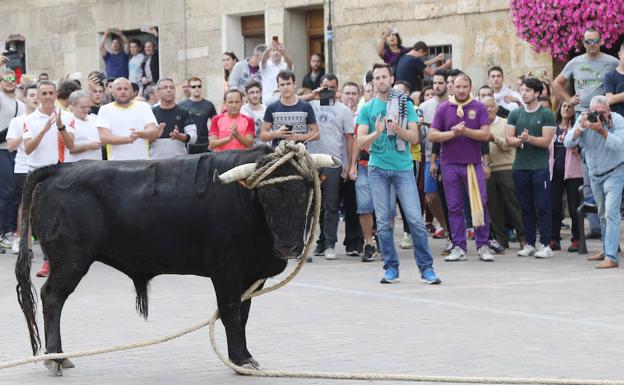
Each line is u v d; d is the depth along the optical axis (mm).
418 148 18938
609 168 15633
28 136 16766
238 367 9391
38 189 9719
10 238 18969
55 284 9648
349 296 13477
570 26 19984
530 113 16953
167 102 17781
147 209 9445
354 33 25359
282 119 16672
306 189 8969
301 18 26859
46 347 9641
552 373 9336
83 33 31125
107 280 15227
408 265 16312
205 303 13156
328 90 17094
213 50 28172
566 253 17531
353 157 16312
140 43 29469
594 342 10586
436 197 18422
